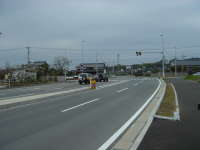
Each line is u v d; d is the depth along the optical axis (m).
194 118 9.86
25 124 9.20
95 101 15.83
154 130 8.03
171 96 17.67
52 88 30.22
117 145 6.57
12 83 40.62
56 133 7.87
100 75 47.09
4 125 9.05
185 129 8.10
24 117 10.56
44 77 54.06
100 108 12.91
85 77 41.41
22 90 28.53
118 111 11.95
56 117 10.51
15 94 22.64
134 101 15.72
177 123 9.02
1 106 13.13
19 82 42.53
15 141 7.00
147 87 28.73
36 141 7.00
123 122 9.45
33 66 71.19
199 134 7.48
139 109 12.48
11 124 9.20
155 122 9.23
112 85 33.62
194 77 54.38
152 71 135.62
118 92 22.38
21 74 47.56
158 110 11.66
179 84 34.41
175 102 14.55
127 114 11.12
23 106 13.79
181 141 6.77
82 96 18.95
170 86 29.14
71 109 12.62
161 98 16.53
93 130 8.24
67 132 7.99
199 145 6.40
